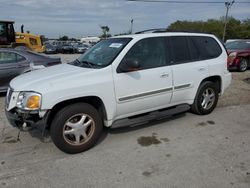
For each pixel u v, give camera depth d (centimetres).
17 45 1988
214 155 404
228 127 518
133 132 494
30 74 448
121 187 328
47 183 337
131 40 457
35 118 384
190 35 544
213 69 567
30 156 405
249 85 934
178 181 338
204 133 489
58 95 379
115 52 446
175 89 504
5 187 328
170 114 509
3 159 396
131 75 441
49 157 402
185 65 515
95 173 358
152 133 490
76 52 3847
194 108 566
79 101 414
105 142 453
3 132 497
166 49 495
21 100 386
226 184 331
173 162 385
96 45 521
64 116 391
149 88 464
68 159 396
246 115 589
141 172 360
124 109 448
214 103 593
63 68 456
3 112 621
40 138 456
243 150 421
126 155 407
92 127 421
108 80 419
